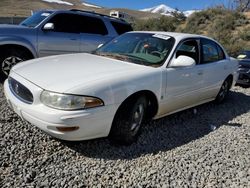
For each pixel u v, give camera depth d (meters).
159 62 4.33
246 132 4.78
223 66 5.96
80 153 3.53
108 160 3.44
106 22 7.95
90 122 3.28
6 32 6.25
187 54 4.90
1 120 4.12
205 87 5.39
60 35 6.98
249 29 24.20
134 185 2.99
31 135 3.80
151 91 4.01
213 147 4.06
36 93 3.29
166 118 5.05
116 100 3.49
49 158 3.35
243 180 3.25
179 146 4.02
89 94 3.25
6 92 3.90
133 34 5.23
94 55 4.73
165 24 28.98
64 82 3.33
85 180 3.01
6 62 6.35
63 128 3.18
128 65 4.14
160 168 3.36
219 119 5.38
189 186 3.06
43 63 4.09
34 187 2.81
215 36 23.39
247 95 7.81
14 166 3.12
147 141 4.05
